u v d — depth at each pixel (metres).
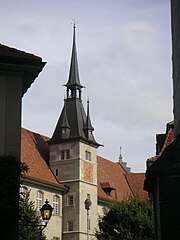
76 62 70.81
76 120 66.50
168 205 17.55
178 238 17.22
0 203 17.86
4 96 19.42
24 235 36.81
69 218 62.41
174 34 22.78
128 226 48.03
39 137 67.69
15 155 19.00
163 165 18.06
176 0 21.88
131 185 82.56
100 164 78.88
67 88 69.12
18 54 19.59
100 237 49.19
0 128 19.16
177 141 18.58
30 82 20.64
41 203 58.25
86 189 64.50
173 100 23.58
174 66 22.94
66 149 64.75
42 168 62.44
